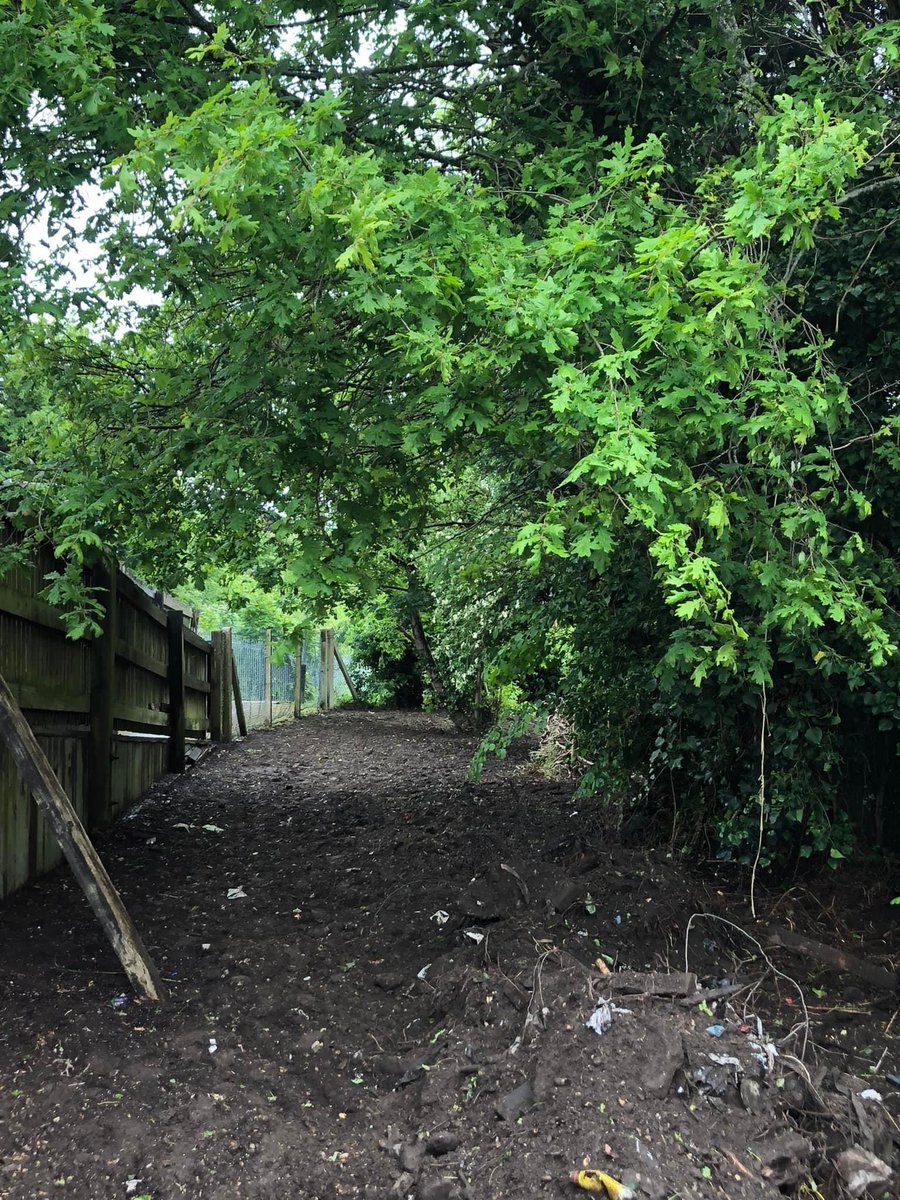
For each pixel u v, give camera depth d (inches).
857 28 163.0
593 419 105.7
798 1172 103.0
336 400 161.8
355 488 148.1
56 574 158.2
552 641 242.1
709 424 117.7
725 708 194.9
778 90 199.8
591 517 118.6
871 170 167.5
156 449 163.8
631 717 215.5
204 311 165.5
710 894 191.3
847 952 174.9
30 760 142.7
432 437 123.6
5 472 162.2
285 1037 136.2
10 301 134.4
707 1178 99.2
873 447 158.7
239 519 143.0
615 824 237.6
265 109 105.1
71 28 117.5
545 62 183.2
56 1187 98.7
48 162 138.2
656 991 130.9
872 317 181.9
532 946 151.2
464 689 465.1
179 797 321.4
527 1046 122.6
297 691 658.2
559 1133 104.7
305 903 199.8
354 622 466.3
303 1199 100.7
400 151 173.2
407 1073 125.9
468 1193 100.0
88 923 176.6
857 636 163.5
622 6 170.1
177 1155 104.7
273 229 117.2
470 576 233.6
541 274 118.8
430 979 154.5
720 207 140.8
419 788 347.3
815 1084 119.0
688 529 103.6
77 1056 123.1
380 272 111.7
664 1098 109.1
